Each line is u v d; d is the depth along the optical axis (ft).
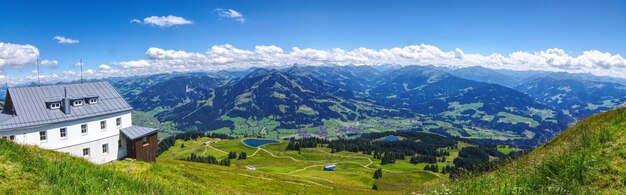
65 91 220.23
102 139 220.84
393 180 618.44
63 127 201.46
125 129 234.38
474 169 53.11
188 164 293.23
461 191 44.78
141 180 51.52
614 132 52.03
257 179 233.96
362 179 609.01
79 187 42.98
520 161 61.31
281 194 179.63
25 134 188.03
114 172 52.11
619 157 42.73
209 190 93.86
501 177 47.98
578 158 42.04
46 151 75.20
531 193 37.50
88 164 66.03
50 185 43.75
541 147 116.57
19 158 50.49
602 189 37.11
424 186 58.70
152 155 242.17
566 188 36.78
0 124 183.11
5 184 41.83
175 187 65.72
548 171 41.22
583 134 55.98
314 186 263.70
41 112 199.21
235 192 111.65
